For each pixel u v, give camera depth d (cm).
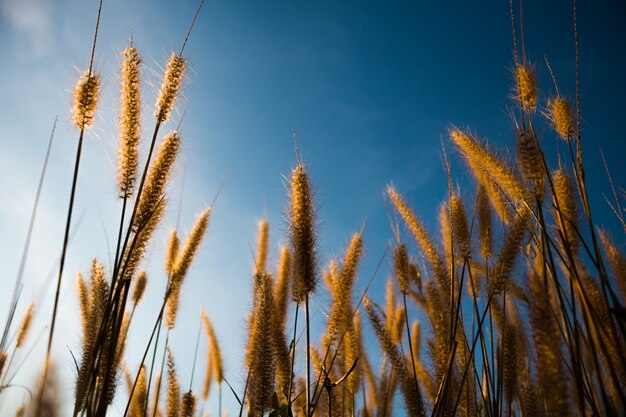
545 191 38
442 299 49
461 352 43
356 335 57
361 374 57
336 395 51
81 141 38
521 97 39
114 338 35
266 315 47
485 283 47
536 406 36
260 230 65
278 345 47
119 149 41
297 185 46
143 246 41
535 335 23
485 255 47
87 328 43
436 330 46
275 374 46
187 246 58
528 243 40
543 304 23
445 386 36
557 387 22
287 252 56
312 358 52
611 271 42
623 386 33
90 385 33
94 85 39
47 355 23
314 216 46
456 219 49
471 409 42
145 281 57
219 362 70
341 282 50
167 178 42
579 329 32
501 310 47
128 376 56
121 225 37
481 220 48
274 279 56
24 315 49
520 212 42
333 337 50
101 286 42
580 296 34
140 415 54
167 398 56
